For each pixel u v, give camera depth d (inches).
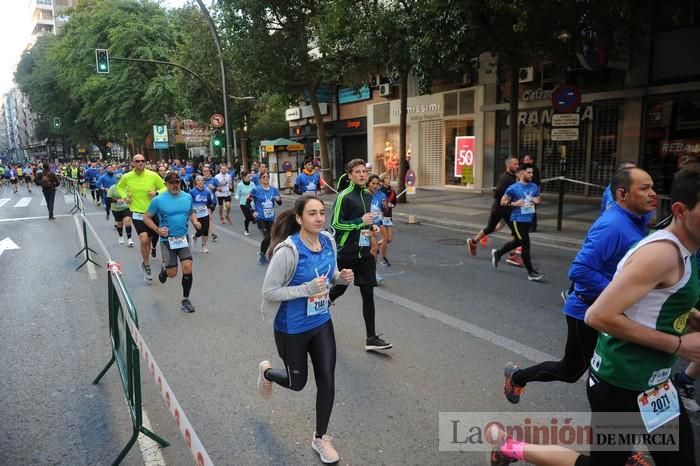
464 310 248.1
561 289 281.1
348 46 660.1
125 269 359.9
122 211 455.5
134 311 128.3
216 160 1407.5
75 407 161.6
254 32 759.1
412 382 172.1
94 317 251.3
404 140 684.1
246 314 251.1
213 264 373.1
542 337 210.1
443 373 178.4
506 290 281.4
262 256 374.0
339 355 196.2
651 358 84.0
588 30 449.1
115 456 134.6
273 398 163.2
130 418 154.1
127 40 1321.4
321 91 1052.5
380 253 390.9
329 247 136.9
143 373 185.0
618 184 125.6
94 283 319.3
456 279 308.3
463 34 406.0
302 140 1236.5
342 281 139.2
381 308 255.0
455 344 204.5
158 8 1448.1
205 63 1048.2
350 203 190.7
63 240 497.0
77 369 190.2
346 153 1115.3
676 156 536.4
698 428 138.7
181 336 221.8
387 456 131.3
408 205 668.7
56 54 1769.2
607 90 591.2
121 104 1370.6
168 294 291.4
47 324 242.7
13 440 143.3
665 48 532.7
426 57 446.9
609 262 123.5
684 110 526.6
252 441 139.6
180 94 1186.0
